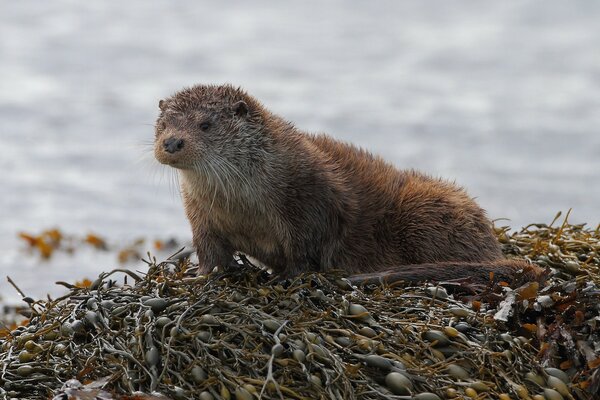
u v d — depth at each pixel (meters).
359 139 27.34
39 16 43.50
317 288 9.62
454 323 9.06
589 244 11.41
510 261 10.38
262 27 44.62
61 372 8.66
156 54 38.47
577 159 25.86
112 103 30.86
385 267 11.18
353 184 11.29
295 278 9.83
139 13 46.09
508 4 49.38
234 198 10.59
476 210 11.49
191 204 10.88
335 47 41.06
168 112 11.17
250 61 37.78
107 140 26.86
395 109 30.84
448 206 11.30
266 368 8.28
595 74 36.59
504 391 8.54
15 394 8.55
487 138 27.69
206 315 8.80
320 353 8.37
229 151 10.63
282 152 10.70
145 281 9.77
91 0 47.47
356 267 11.06
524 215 21.41
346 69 36.97
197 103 11.09
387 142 27.14
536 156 26.14
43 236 18.72
